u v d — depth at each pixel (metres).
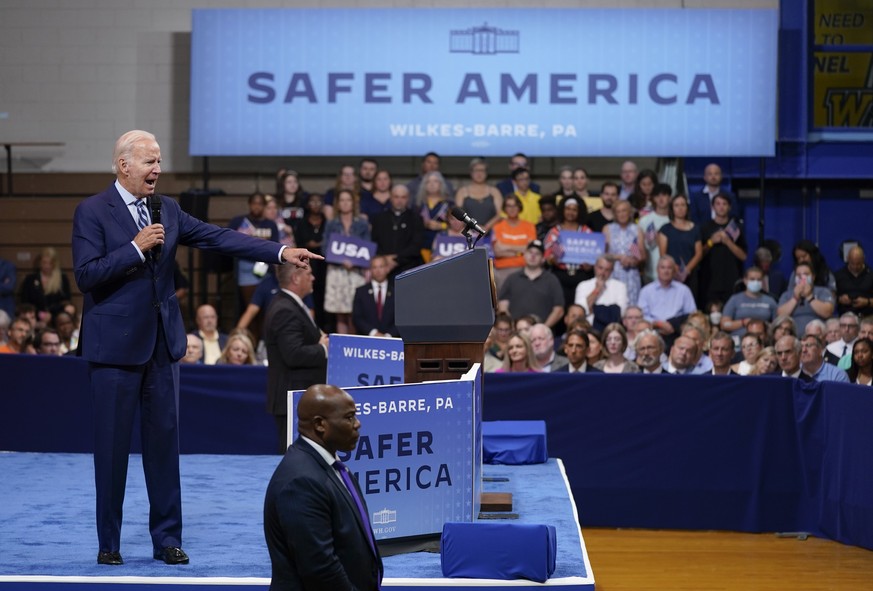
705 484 7.73
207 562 4.86
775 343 9.15
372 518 4.92
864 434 7.12
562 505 5.85
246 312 11.08
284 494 3.43
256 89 12.54
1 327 10.08
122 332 4.86
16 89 13.71
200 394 8.10
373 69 12.53
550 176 13.32
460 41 12.49
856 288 11.74
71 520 5.62
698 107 12.41
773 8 13.30
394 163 13.38
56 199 13.22
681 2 13.46
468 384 5.05
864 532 7.15
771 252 12.30
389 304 10.62
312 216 11.66
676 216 11.77
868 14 13.66
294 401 4.97
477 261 5.31
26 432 8.22
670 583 6.40
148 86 13.65
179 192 13.54
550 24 12.46
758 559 6.97
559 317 10.80
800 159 13.10
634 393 7.79
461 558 4.62
